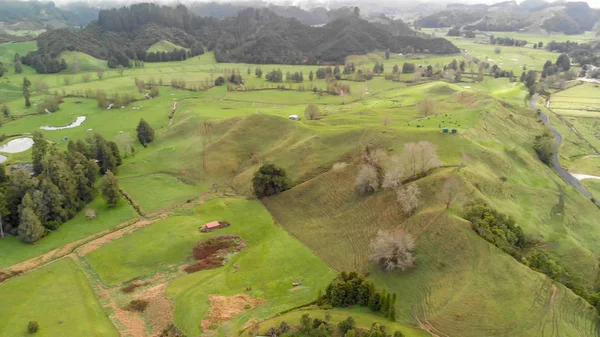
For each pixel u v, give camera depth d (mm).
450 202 92750
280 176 122000
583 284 83125
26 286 88250
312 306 78375
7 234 107562
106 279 91188
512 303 71312
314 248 97750
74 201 118562
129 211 120188
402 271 81875
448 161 113500
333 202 110750
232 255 98312
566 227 102500
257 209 117188
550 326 68000
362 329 68812
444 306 73000
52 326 76062
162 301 82750
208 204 122688
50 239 106625
